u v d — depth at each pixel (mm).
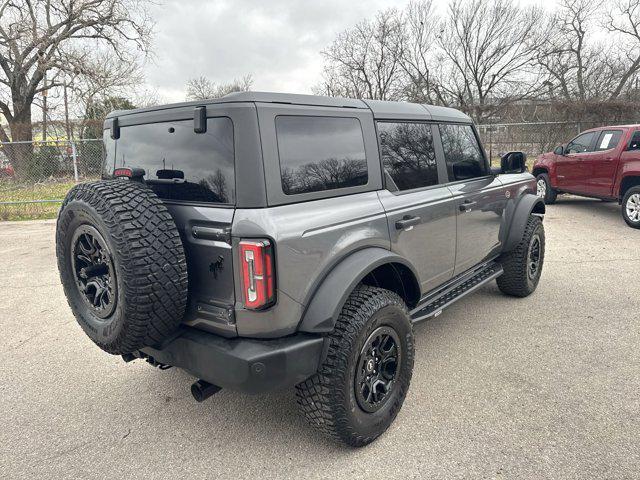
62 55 23328
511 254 4648
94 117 23578
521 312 4492
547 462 2395
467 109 25875
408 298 3094
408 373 2797
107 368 3639
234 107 2145
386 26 35969
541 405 2910
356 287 2600
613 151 8586
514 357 3570
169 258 2135
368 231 2621
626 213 8336
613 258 6301
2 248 7996
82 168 14258
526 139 19312
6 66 24391
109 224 2090
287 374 2197
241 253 2082
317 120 2473
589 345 3736
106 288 2311
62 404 3133
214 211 2207
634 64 32375
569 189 9875
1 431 2844
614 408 2848
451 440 2607
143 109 2605
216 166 2223
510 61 34875
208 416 2953
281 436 2729
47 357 3848
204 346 2225
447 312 4555
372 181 2803
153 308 2119
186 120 2352
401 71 37031
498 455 2465
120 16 23547
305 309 2289
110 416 2982
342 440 2467
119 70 24500
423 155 3350
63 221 2395
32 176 13922
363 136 2781
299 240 2197
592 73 33844
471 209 3770
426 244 3221
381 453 2535
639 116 18969
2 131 24172
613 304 4617
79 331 4383
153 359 2631
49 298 5344
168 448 2648
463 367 3438
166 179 2467
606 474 2297
